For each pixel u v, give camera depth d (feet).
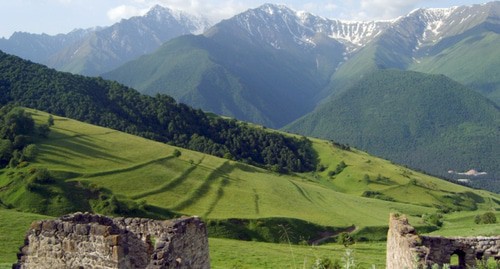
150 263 54.60
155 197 339.36
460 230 232.73
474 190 650.84
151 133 558.15
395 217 66.33
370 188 551.18
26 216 209.05
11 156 349.61
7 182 312.71
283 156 645.92
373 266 40.70
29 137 385.29
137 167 386.73
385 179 585.22
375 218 366.43
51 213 284.00
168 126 622.54
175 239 56.54
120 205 303.07
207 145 587.27
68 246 53.21
